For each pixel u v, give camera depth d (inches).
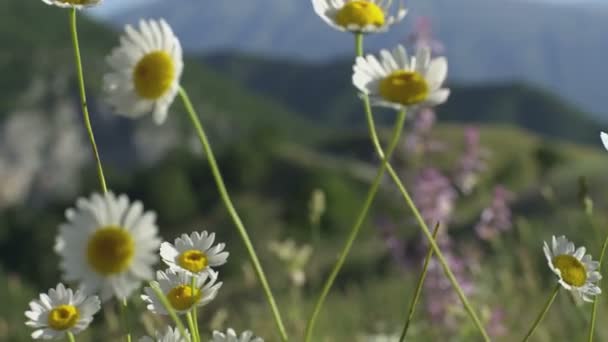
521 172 1646.2
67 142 4151.1
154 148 4239.7
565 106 7426.2
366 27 77.5
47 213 1902.1
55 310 75.4
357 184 2272.4
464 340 273.9
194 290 74.7
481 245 374.3
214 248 78.7
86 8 75.6
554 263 81.7
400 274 439.2
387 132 1862.7
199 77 5674.2
